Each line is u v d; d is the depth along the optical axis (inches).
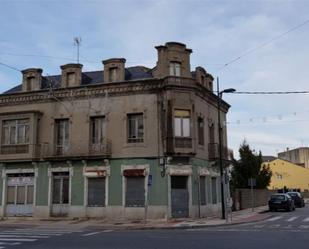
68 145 1296.8
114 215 1216.2
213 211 1348.4
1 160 1347.2
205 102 1371.8
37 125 1331.2
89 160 1261.1
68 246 617.3
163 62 1237.7
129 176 1221.1
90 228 987.3
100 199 1244.5
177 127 1216.8
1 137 1360.7
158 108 1222.3
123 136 1239.5
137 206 1203.2
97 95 1280.8
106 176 1238.9
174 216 1184.2
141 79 1233.4
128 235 783.7
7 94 1378.0
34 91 1343.5
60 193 1293.1
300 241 652.1
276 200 1668.3
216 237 722.8
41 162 1315.2
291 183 3656.5
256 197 2023.9
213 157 1370.6
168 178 1187.3
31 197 1321.4
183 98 1223.5
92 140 1280.8
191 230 898.1
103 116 1274.6
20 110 1364.4
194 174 1235.2
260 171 2197.3
